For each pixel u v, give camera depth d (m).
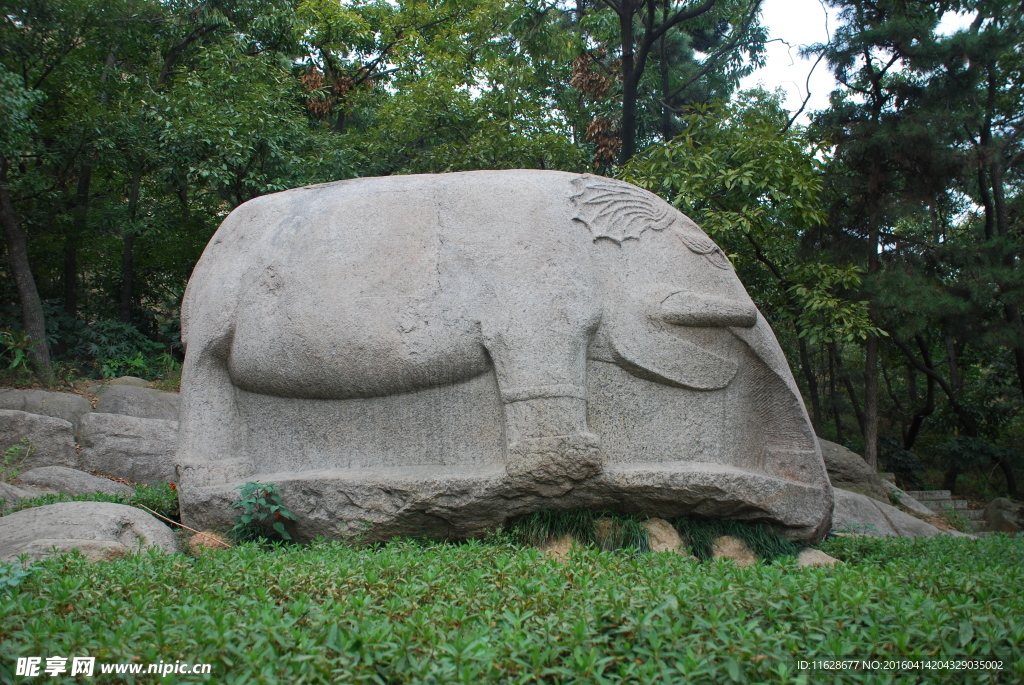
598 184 5.50
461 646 2.54
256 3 14.32
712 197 9.36
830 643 2.63
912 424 14.38
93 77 12.30
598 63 15.62
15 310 12.61
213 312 5.53
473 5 15.80
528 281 5.07
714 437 5.22
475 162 12.11
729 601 2.99
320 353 5.22
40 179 11.96
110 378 11.80
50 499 6.02
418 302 5.15
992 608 3.06
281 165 11.71
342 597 3.27
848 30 11.41
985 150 11.00
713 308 5.16
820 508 5.11
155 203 13.68
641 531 4.93
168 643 2.57
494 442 5.11
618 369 5.16
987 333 11.34
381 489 4.99
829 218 11.47
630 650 2.65
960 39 10.66
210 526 5.18
